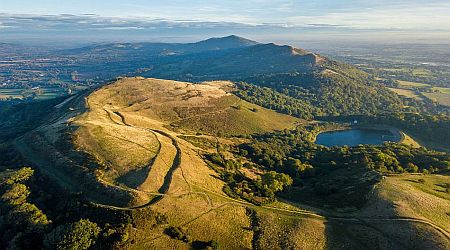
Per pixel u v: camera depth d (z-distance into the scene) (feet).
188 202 295.28
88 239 246.88
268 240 273.54
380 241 265.34
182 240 261.85
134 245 251.60
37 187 322.75
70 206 286.87
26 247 257.14
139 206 278.87
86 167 331.36
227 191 333.21
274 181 368.07
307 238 274.98
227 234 274.98
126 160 346.95
